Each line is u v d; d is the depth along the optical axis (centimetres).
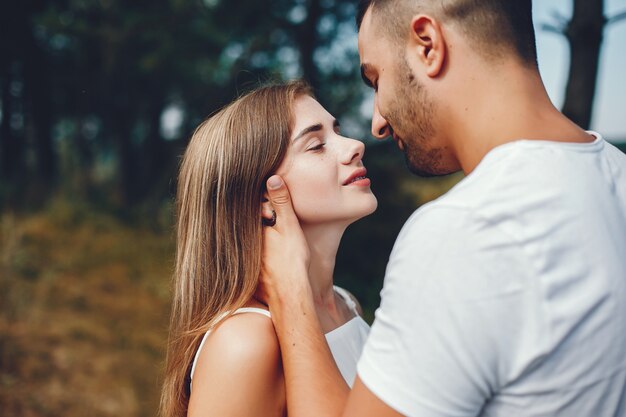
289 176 134
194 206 140
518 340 84
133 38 986
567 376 84
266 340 119
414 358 85
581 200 88
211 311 132
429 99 103
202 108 1023
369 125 871
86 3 1034
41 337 501
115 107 1187
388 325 89
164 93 1116
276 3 923
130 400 427
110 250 772
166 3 957
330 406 105
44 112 1219
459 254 84
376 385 88
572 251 85
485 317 82
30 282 621
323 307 147
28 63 1187
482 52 97
